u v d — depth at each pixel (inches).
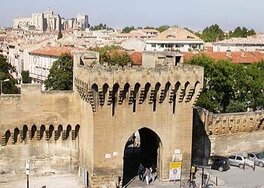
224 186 2984.7
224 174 3277.6
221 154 3619.6
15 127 2923.2
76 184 2957.7
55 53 7416.3
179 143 3021.7
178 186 2940.5
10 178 2974.9
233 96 4729.3
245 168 3440.0
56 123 3009.4
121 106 2842.0
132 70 2797.7
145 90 2866.6
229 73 4650.6
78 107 3038.9
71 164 3112.7
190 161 3068.4
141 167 3085.6
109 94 2768.2
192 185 2908.5
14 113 2908.5
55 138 3043.8
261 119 3727.9
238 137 3671.3
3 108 2878.9
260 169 3430.1
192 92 2974.9
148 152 3314.5
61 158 3085.6
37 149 3019.2
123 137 2876.5
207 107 4375.0
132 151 3681.1
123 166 3070.9
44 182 2967.5
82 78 2815.0
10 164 2967.5
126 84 2805.1
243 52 7214.6
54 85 5285.4
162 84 2874.0
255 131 3747.5
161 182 3011.8
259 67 5492.1
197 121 3494.1
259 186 3006.9
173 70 2891.2
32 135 2989.7
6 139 2930.6
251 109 4845.0
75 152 3107.8
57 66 5398.6
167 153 3002.0
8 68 6766.7
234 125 3624.5
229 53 6983.3
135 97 2866.6
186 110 3006.9
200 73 2962.6
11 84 5615.2
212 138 3565.5
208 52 7145.7
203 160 3535.9
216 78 4507.9
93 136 2802.7
